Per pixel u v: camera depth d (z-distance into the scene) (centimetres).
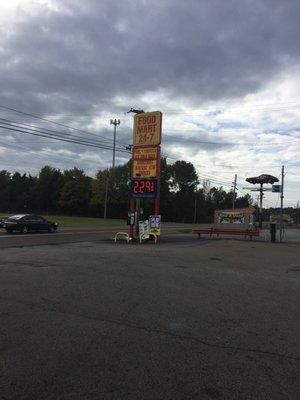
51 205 13150
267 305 940
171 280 1225
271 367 571
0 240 2739
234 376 537
